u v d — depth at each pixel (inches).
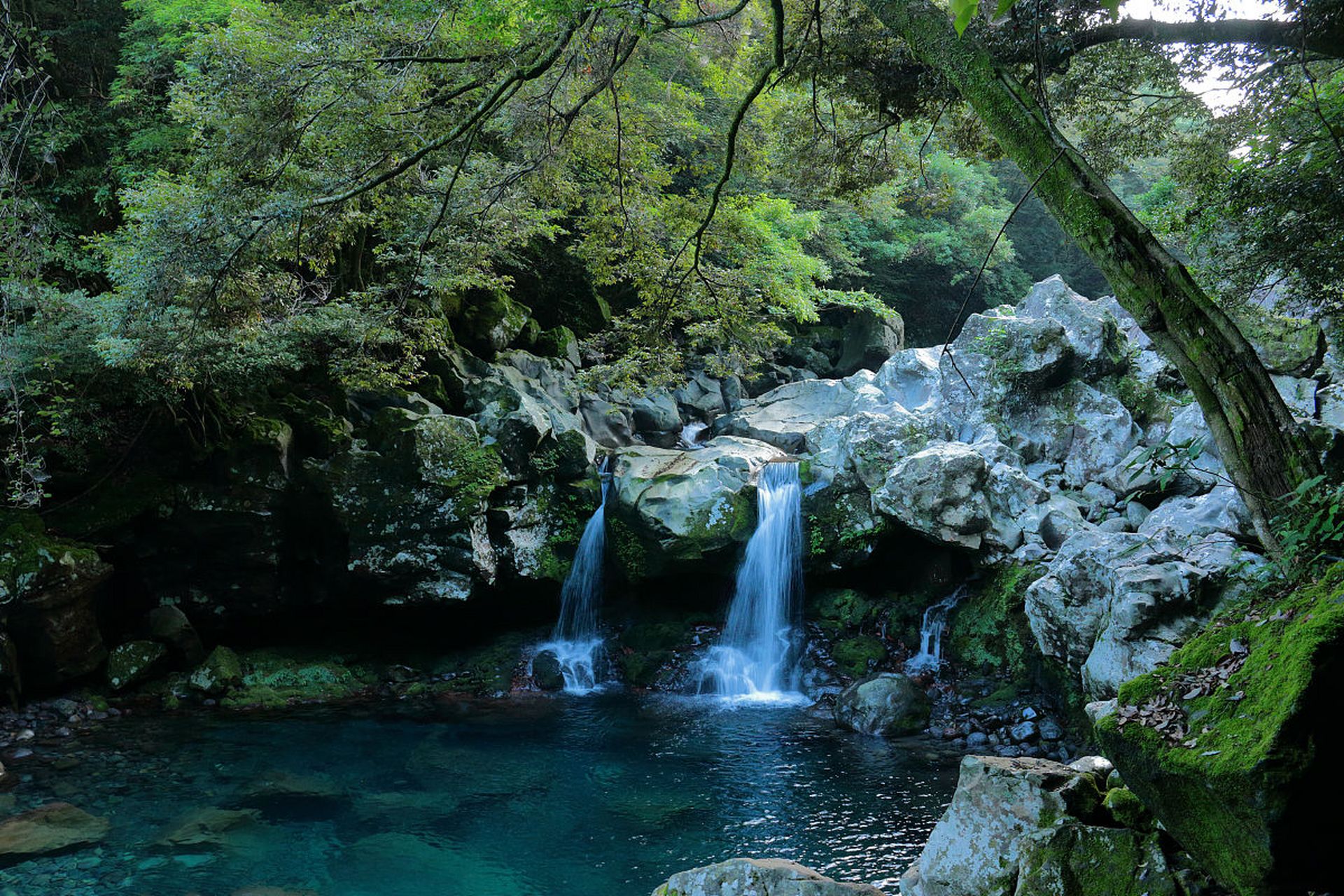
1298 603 139.5
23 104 506.3
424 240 378.0
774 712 518.3
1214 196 319.0
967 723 471.5
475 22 302.4
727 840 342.0
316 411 585.0
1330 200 286.8
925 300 1210.6
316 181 333.1
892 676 498.6
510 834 349.7
